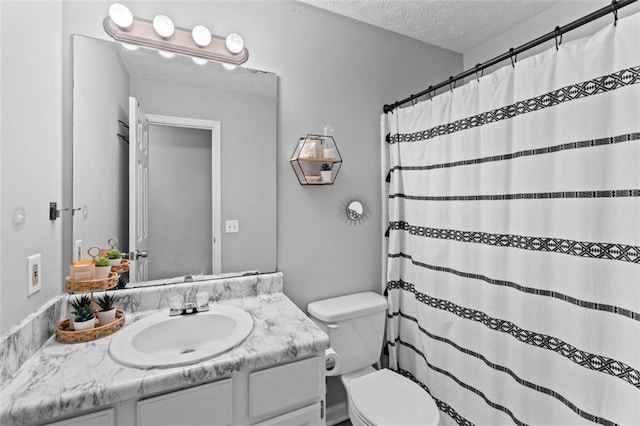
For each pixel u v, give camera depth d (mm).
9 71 823
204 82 1398
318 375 1031
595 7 1529
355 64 1807
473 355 1438
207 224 1421
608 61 974
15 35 852
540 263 1169
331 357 1178
